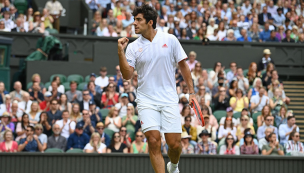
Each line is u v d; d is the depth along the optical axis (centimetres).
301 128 1984
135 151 1461
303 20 2733
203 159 1355
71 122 1550
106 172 1343
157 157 667
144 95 680
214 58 2267
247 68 2289
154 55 670
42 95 1759
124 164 1348
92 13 2586
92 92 1767
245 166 1355
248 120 1619
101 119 1634
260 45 2336
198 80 1862
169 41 677
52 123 1569
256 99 1803
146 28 669
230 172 1352
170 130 670
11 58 2147
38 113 1617
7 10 2450
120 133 1478
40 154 1334
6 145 1419
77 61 2155
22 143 1448
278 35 2500
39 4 2695
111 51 2184
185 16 2447
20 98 1745
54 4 2520
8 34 2173
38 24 2286
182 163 1352
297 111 2103
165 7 2527
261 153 1497
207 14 2503
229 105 1792
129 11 2517
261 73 2116
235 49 2281
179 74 1919
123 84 1794
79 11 2816
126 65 658
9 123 1535
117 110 1620
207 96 1805
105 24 2316
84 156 1343
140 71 682
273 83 1925
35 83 1745
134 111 1720
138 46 676
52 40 2120
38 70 2075
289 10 2812
